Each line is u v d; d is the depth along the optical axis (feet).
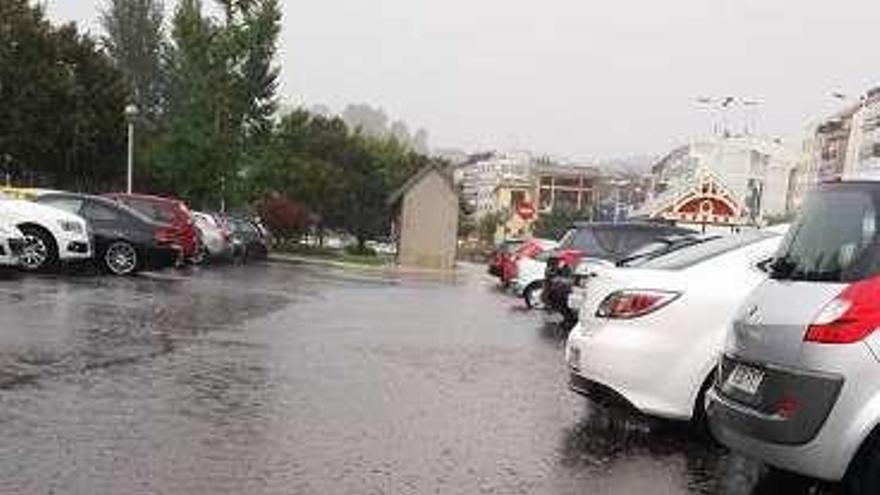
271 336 43.50
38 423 24.41
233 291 67.05
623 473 23.21
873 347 18.45
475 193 534.37
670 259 28.07
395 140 291.38
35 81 152.97
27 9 154.71
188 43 154.40
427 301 73.56
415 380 34.14
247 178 158.71
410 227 172.35
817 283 19.70
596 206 289.74
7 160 154.40
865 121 237.86
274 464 22.25
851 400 18.44
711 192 83.15
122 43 294.05
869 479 18.57
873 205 19.77
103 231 73.56
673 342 26.04
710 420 21.79
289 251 195.00
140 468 21.29
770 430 19.29
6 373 30.22
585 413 29.84
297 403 28.89
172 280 73.00
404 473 22.15
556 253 55.36
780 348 19.51
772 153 284.20
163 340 39.58
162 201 90.43
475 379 35.12
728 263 26.84
